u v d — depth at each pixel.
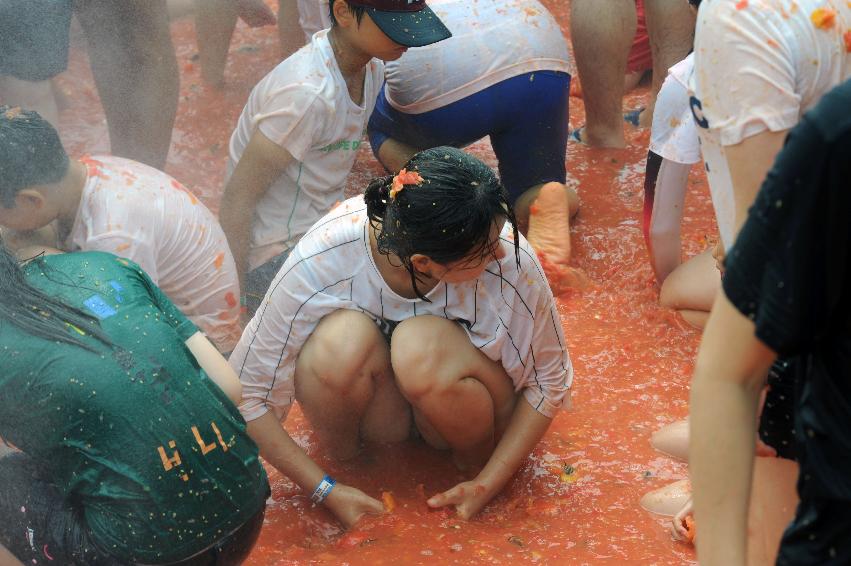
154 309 2.20
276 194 3.63
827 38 1.99
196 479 2.10
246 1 5.21
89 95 5.08
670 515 2.70
